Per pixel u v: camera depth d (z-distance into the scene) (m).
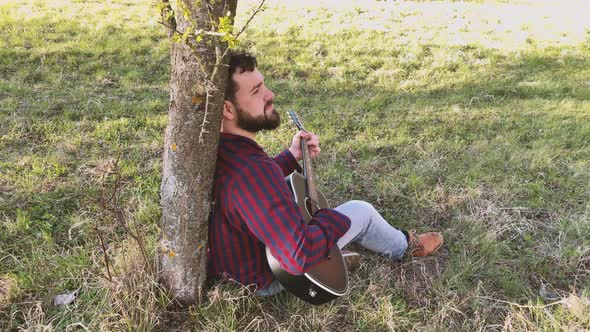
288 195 2.15
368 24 8.84
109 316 2.41
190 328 2.50
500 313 2.76
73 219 3.34
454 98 6.01
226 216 2.30
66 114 5.00
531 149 4.71
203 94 2.09
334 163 4.33
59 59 6.58
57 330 2.44
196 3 1.92
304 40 7.79
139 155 4.31
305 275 2.23
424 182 4.05
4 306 2.59
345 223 2.23
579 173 4.21
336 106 5.66
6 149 4.31
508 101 6.05
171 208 2.33
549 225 3.54
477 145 4.75
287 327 2.57
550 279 3.05
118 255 2.75
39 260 2.89
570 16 10.42
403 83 6.46
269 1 10.41
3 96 5.41
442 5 11.13
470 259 3.12
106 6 9.11
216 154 2.24
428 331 2.57
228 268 2.49
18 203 3.53
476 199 3.79
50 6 8.78
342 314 2.69
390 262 3.09
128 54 6.86
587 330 2.59
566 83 6.65
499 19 9.92
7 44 6.81
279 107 5.59
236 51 2.29
